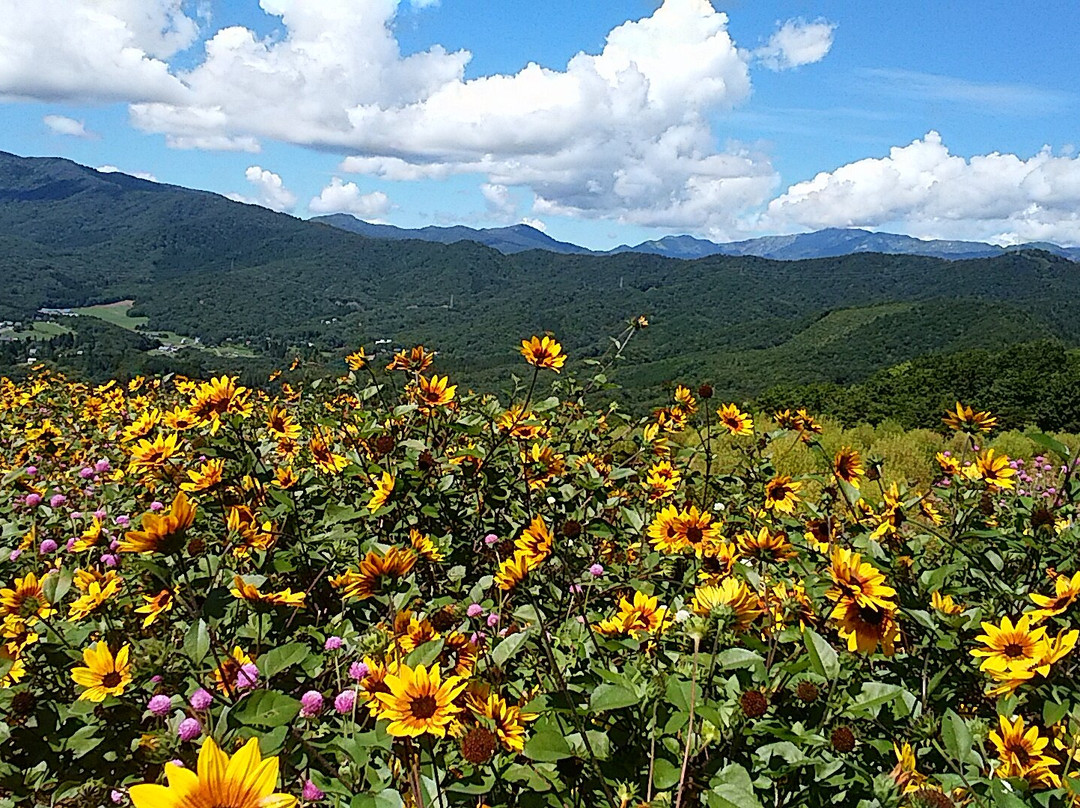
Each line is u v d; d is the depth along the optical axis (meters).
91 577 2.57
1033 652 1.85
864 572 1.96
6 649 2.08
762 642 2.05
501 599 2.52
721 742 1.63
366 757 1.56
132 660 1.88
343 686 2.09
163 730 1.77
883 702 1.76
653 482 4.02
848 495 3.14
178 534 2.07
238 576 2.16
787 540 3.00
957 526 3.15
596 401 5.18
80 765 1.98
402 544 3.09
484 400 4.11
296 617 2.62
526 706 1.74
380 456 3.44
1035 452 8.95
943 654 2.18
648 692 1.74
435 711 1.45
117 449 4.89
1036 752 1.74
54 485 4.26
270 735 1.55
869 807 1.59
